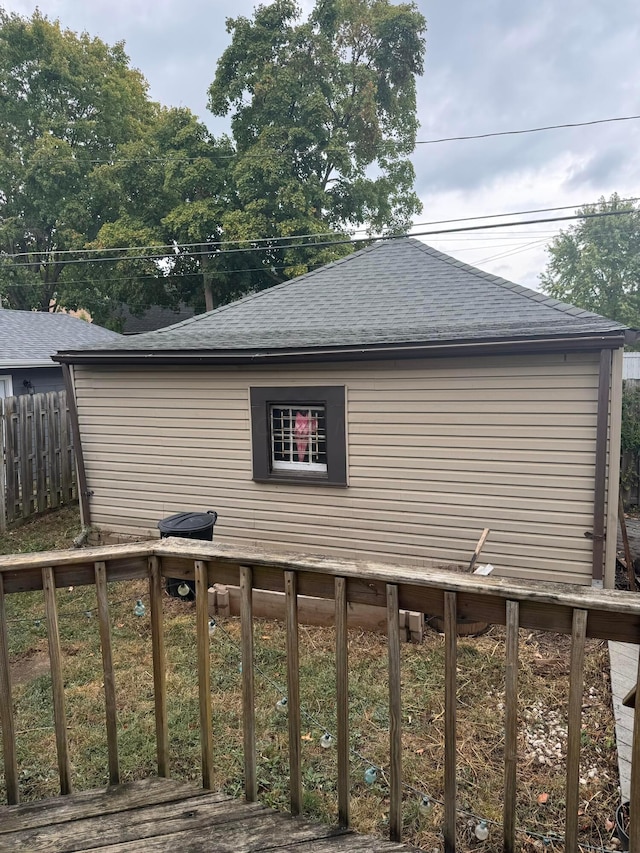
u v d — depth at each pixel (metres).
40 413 8.43
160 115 25.02
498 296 6.16
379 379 5.56
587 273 27.80
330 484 5.86
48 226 23.66
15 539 7.41
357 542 5.87
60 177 22.22
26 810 1.96
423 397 5.42
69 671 3.97
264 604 4.84
